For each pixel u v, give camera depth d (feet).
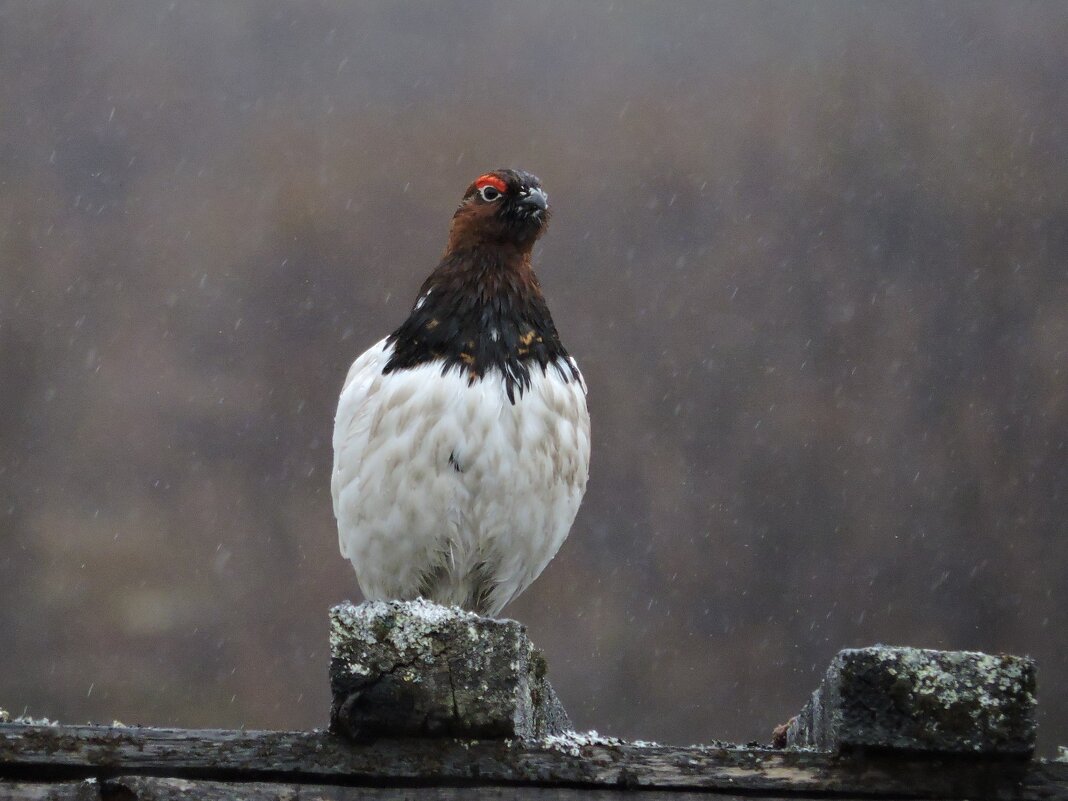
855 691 12.52
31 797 12.20
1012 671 12.47
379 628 12.44
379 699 12.37
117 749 12.43
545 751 12.46
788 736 15.31
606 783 12.45
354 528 19.63
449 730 12.41
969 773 12.51
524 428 19.17
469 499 19.08
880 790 12.48
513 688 12.41
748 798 12.53
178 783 12.25
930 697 12.45
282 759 12.38
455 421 18.90
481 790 12.38
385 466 19.03
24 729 12.44
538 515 19.54
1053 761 12.54
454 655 12.42
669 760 12.55
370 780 12.38
